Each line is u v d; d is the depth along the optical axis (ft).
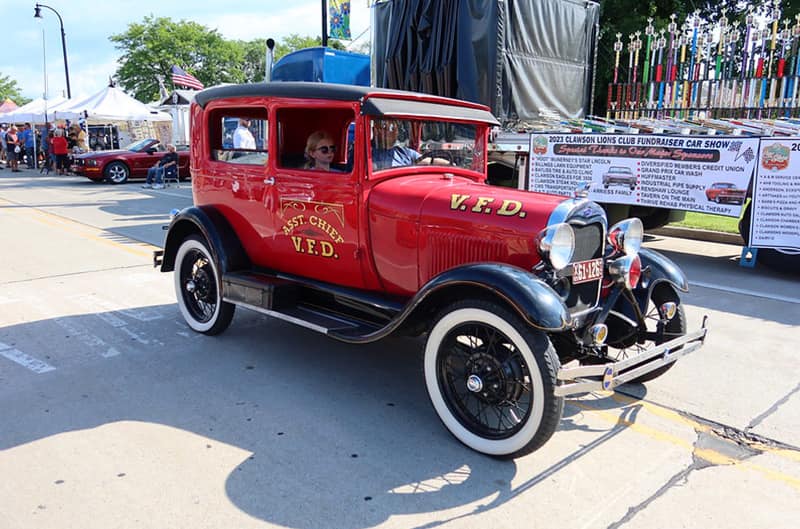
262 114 14.12
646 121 28.17
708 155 23.07
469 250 11.37
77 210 40.27
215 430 11.14
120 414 11.71
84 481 9.47
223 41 157.89
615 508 8.95
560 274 10.53
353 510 8.85
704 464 10.19
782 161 21.72
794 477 9.83
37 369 13.87
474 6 25.96
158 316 17.87
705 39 32.91
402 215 12.13
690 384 13.38
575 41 30.12
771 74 30.63
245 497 9.12
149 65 149.69
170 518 8.61
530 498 9.17
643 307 12.46
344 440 10.83
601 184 25.76
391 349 15.49
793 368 14.24
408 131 13.17
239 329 16.81
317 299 14.42
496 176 29.66
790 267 22.67
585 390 9.61
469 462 10.17
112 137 82.12
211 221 15.43
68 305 18.81
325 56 29.66
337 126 13.93
